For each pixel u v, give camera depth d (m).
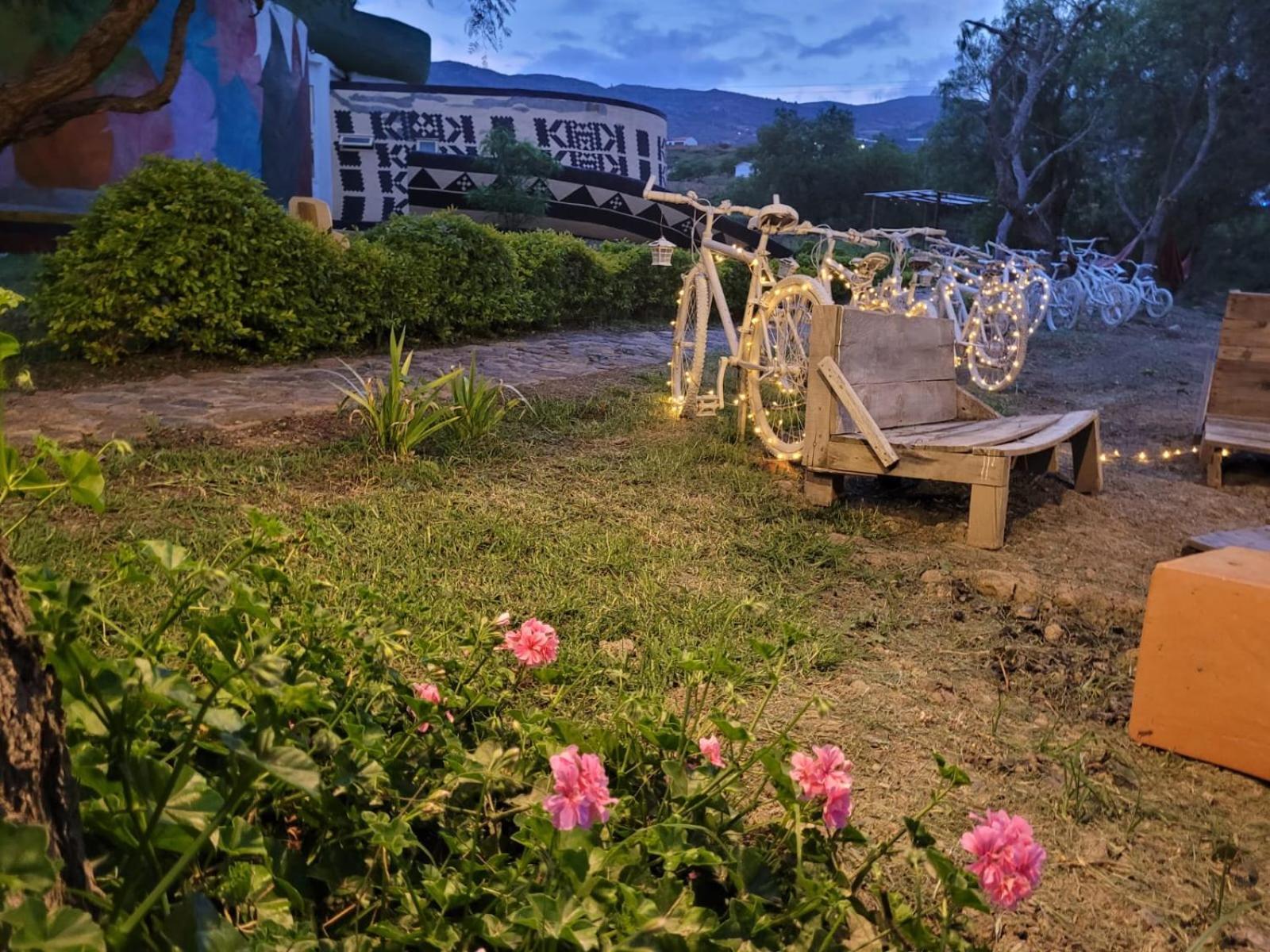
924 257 9.22
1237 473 6.13
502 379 7.56
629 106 31.30
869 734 2.55
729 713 2.49
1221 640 2.44
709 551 3.95
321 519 3.78
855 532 4.35
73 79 5.57
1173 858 2.11
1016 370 9.28
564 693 2.36
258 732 1.13
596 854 1.47
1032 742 2.58
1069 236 32.53
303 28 15.24
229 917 1.24
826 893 1.48
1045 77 27.94
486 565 3.50
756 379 5.51
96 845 1.20
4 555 1.08
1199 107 28.33
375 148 25.00
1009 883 1.36
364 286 8.42
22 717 1.01
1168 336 16.02
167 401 5.95
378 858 1.48
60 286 6.98
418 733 1.84
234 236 7.32
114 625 1.54
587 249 12.05
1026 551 4.23
